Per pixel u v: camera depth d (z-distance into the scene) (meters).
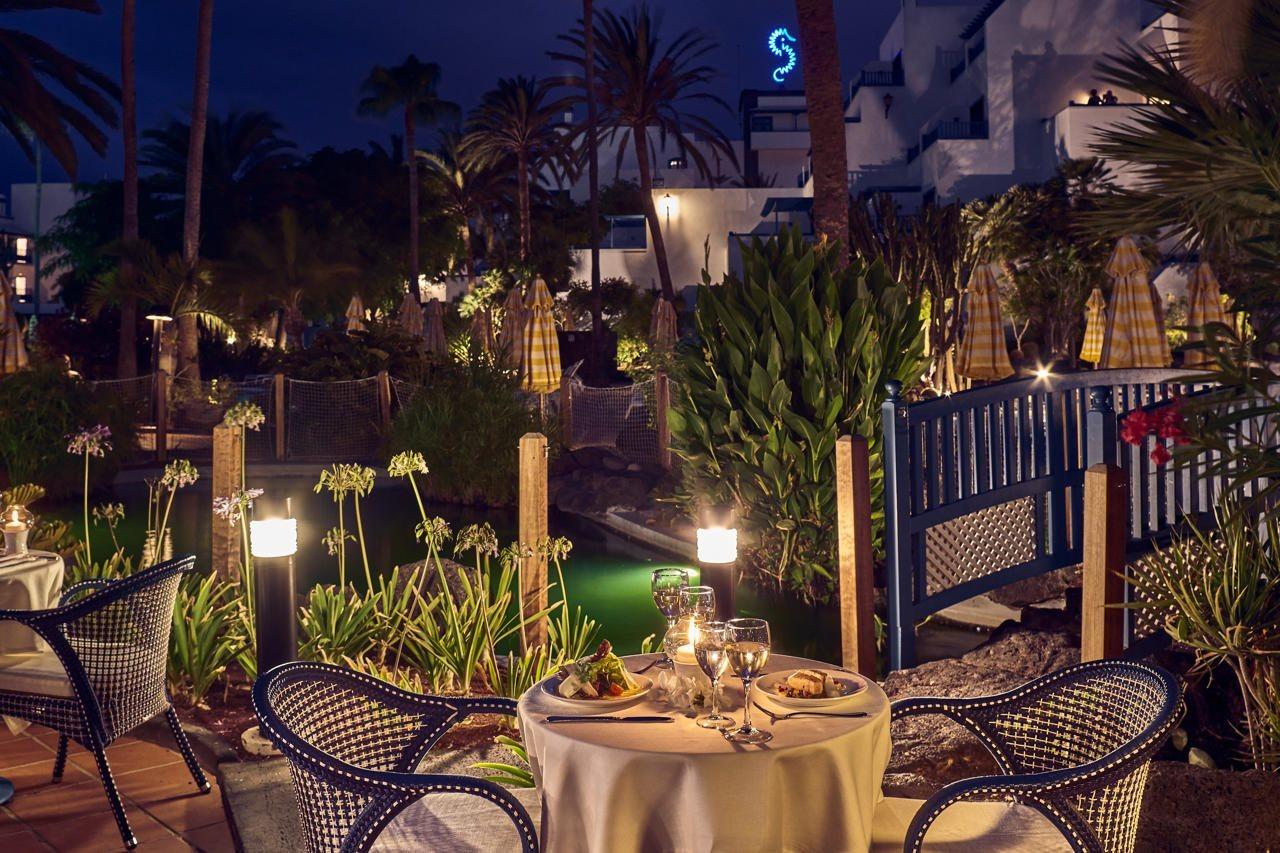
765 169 54.59
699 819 2.65
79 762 4.79
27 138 28.73
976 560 6.77
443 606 5.66
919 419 6.51
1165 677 2.90
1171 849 3.80
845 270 9.22
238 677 5.96
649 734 2.82
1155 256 24.34
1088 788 2.60
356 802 2.71
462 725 5.09
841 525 5.60
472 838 3.01
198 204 26.72
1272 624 4.65
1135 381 7.06
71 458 15.00
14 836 4.04
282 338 40.97
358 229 44.94
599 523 13.07
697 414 9.64
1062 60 39.75
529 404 17.78
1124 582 5.05
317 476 17.73
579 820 2.81
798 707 3.03
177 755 4.87
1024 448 6.88
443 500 15.30
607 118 34.28
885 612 8.11
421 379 20.20
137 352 33.78
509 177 51.84
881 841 2.96
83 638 4.01
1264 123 4.50
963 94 43.72
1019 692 3.26
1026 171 40.00
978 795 2.61
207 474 17.12
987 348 15.12
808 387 8.83
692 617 3.39
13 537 5.04
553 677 3.38
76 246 42.94
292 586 5.09
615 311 42.06
